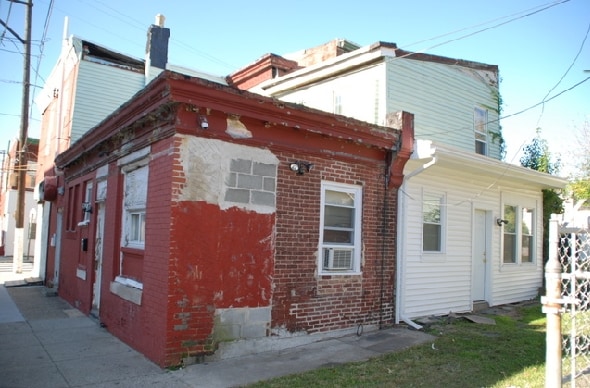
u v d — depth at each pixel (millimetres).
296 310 7922
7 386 5754
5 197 32875
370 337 8586
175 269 6602
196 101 6711
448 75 12992
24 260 28422
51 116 18328
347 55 12008
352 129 8531
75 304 11656
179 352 6594
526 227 14641
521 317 11297
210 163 7035
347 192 8961
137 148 8109
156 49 16547
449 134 12797
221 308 7020
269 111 7406
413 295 10156
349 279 8773
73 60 15641
